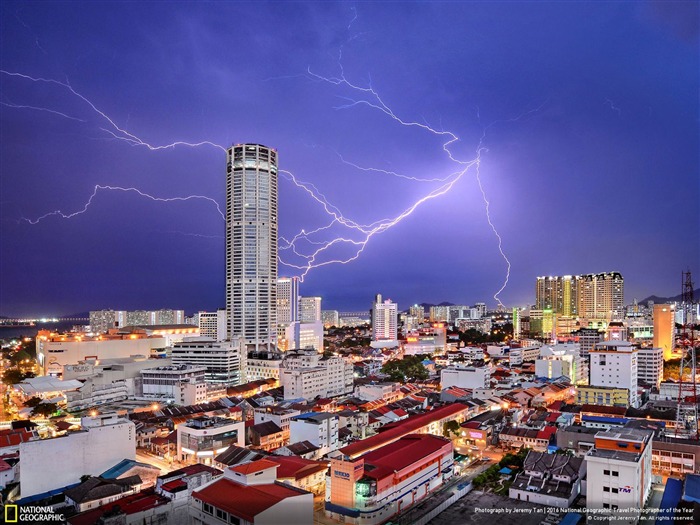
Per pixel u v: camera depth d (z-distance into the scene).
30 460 125.06
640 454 110.62
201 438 148.50
